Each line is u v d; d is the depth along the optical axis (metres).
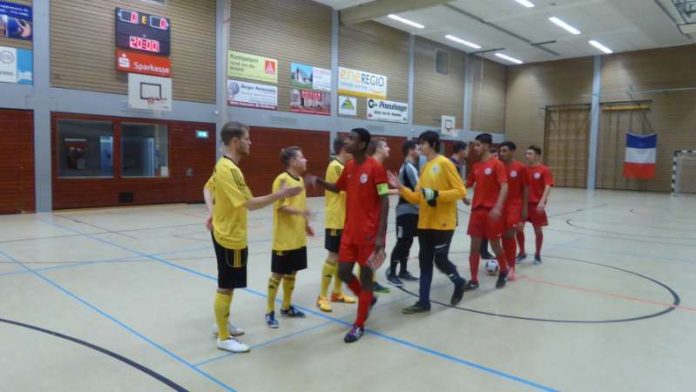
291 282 3.93
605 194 18.48
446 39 19.02
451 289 4.99
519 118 23.30
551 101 22.30
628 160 20.16
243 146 3.29
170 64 12.06
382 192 3.46
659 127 19.59
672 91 19.22
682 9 13.94
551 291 4.95
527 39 18.70
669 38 17.88
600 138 21.11
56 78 10.38
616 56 20.52
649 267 6.12
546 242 7.96
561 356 3.26
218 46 12.91
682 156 19.02
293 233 3.74
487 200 4.85
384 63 17.41
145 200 11.99
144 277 5.18
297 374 2.93
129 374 2.89
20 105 9.97
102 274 5.28
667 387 2.82
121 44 11.20
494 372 2.99
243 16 13.35
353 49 16.31
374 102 17.16
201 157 12.88
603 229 9.44
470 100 21.44
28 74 10.02
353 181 3.57
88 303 4.24
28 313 3.95
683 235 8.73
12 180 10.02
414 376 2.92
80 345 3.32
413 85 18.62
